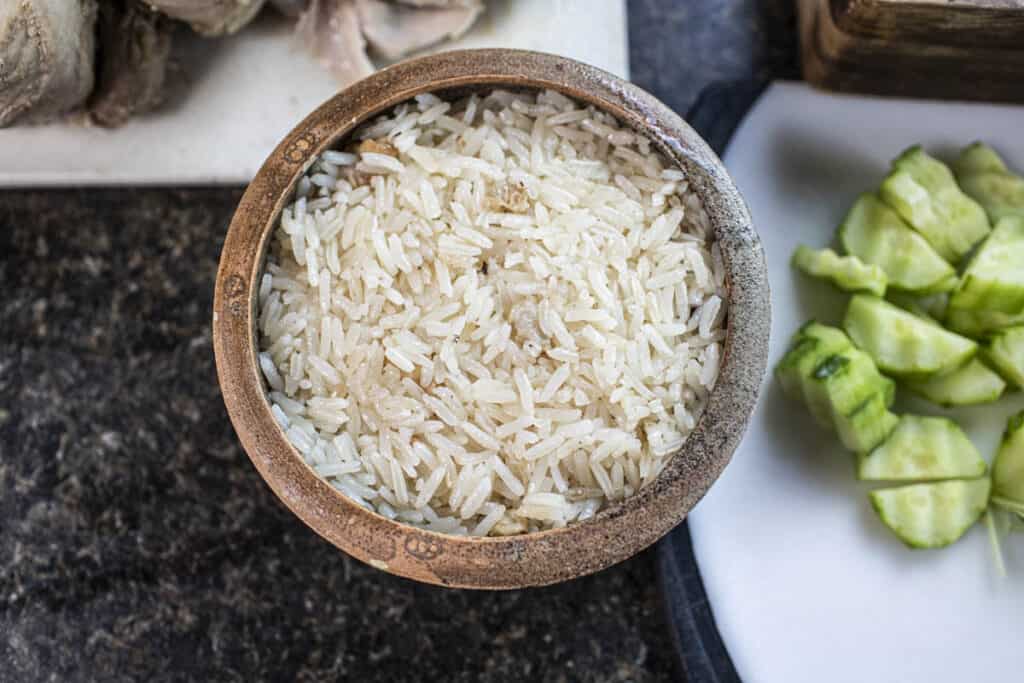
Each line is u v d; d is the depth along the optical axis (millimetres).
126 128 502
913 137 527
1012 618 495
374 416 426
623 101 424
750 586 494
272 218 418
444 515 425
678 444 420
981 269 497
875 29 487
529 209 433
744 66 536
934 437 500
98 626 502
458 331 425
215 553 506
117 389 514
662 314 430
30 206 522
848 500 501
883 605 495
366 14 495
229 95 505
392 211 433
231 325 411
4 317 518
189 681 499
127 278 521
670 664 500
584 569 401
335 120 422
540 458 422
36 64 449
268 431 406
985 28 481
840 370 488
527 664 501
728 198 420
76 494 509
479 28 505
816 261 508
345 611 503
